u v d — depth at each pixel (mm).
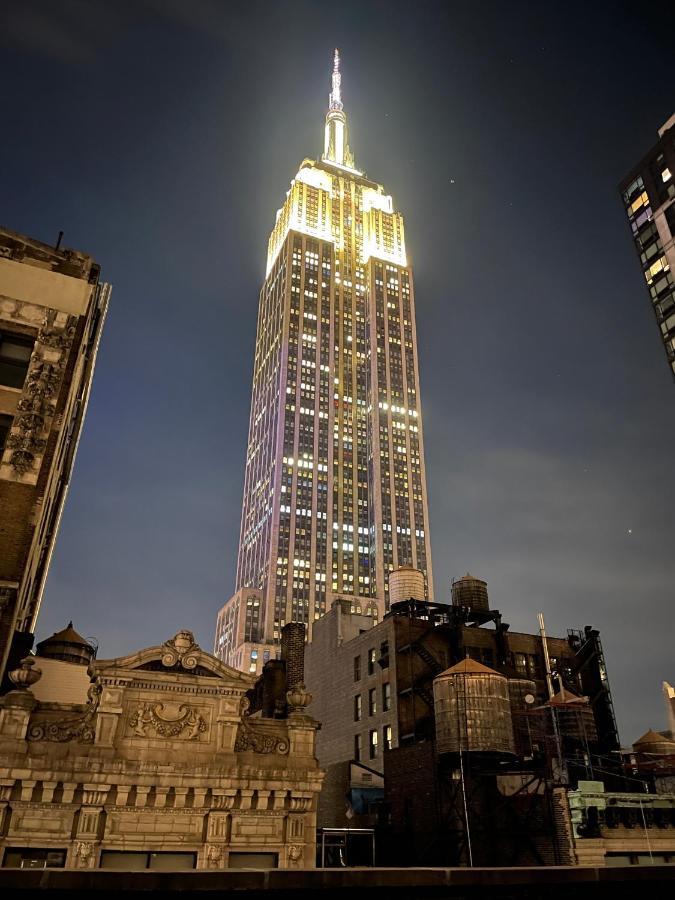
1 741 22109
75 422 44969
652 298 101438
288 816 24703
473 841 37656
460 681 41688
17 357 30703
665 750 45094
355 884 7207
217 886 6676
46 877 6230
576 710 45594
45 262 32781
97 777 22438
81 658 36906
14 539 26547
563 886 7996
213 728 25266
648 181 106125
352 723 62750
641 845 35156
